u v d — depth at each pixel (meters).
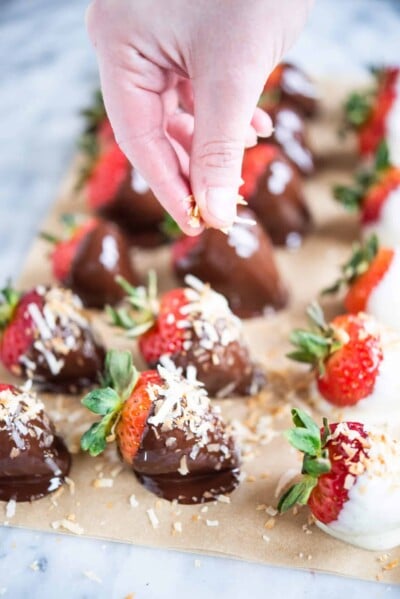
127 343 0.49
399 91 0.61
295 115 0.62
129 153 0.40
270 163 0.55
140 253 0.56
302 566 0.39
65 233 0.55
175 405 0.41
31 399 0.42
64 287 0.52
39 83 0.70
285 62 0.66
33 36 0.74
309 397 0.46
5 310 0.46
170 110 0.44
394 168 0.55
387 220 0.54
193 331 0.44
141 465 0.41
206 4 0.36
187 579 0.39
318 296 0.52
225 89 0.36
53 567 0.39
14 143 0.64
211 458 0.41
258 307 0.51
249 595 0.38
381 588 0.38
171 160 0.40
